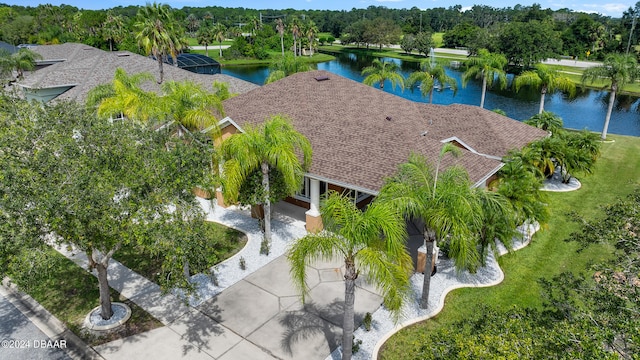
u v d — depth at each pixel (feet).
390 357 42.47
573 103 197.67
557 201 79.71
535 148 76.89
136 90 79.30
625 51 323.78
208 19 627.46
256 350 43.45
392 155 61.41
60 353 43.24
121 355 42.75
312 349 43.52
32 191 33.04
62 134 38.81
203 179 44.47
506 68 293.84
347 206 38.04
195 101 70.13
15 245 31.91
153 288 54.03
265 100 84.53
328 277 56.18
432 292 52.37
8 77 150.82
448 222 40.34
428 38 383.86
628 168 96.89
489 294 52.13
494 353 27.40
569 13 559.38
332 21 606.96
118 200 38.24
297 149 65.36
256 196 60.54
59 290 53.47
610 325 29.89
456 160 61.36
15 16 368.89
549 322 36.04
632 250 36.63
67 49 183.11
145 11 134.62
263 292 53.11
